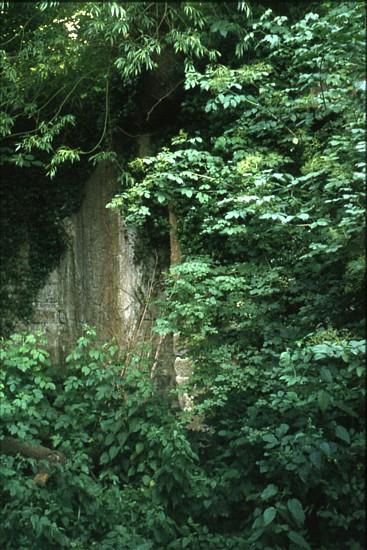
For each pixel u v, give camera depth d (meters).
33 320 9.51
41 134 9.06
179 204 8.05
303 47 6.71
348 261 6.31
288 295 7.08
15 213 9.59
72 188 9.42
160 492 6.19
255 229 7.00
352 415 5.32
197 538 5.79
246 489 6.02
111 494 6.19
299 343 5.77
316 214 6.50
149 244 8.84
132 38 7.80
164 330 7.10
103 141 9.10
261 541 5.39
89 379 7.57
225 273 7.32
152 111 8.55
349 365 5.43
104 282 9.16
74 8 7.99
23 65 8.09
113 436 7.13
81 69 8.48
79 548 5.50
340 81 6.02
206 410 6.91
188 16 8.15
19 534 5.33
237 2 8.12
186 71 7.34
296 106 6.98
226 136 7.63
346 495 5.28
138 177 8.84
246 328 7.04
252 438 5.75
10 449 7.07
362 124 5.56
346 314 6.36
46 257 9.52
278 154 7.43
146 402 7.27
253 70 7.00
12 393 7.98
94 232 9.29
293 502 5.23
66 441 7.28
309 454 5.27
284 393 5.95
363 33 5.42
